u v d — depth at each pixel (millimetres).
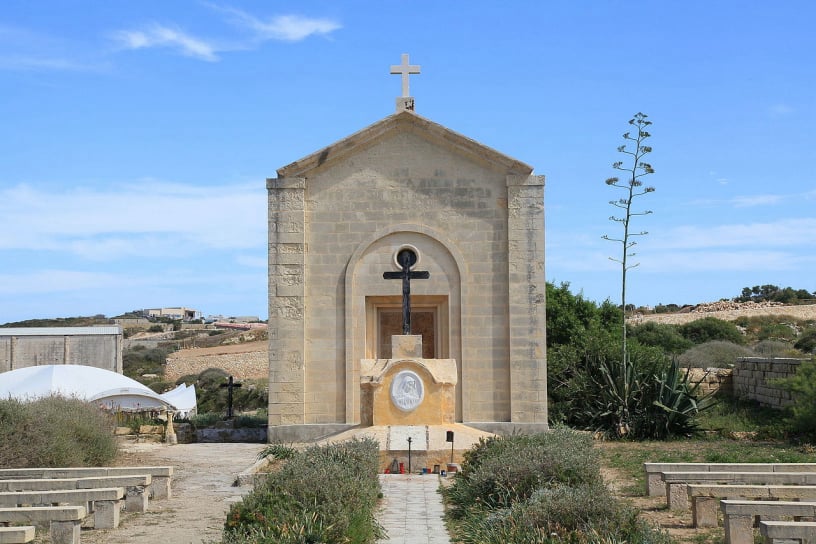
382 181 26484
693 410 26828
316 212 26469
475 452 17641
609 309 46094
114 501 13984
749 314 73375
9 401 20188
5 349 56344
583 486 13555
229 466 21500
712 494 13484
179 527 14008
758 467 15812
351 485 13523
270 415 25828
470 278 26234
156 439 27391
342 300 26234
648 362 28859
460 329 26078
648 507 15164
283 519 11508
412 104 27188
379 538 12680
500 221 26344
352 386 25875
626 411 27016
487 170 26469
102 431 21984
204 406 51375
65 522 12141
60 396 24609
